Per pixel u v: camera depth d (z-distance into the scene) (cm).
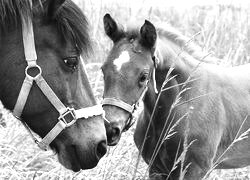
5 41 332
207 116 484
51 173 480
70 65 338
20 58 331
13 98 333
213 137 486
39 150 530
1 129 533
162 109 483
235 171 546
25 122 345
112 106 443
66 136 341
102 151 348
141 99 459
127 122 452
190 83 488
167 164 488
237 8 799
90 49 345
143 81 456
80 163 344
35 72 331
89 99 348
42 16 335
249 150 523
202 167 479
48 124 338
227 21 746
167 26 516
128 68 450
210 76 507
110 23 472
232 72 539
